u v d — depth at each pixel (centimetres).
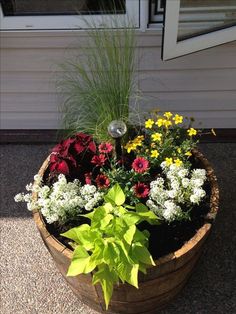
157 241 165
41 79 249
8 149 271
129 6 213
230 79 243
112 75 207
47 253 212
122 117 208
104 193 171
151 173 187
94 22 220
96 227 148
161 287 164
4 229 225
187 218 167
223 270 199
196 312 186
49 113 267
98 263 144
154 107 256
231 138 264
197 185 164
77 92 236
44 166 189
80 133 194
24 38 231
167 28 195
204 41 208
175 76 242
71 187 171
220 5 198
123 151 196
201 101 254
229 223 218
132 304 170
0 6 221
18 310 193
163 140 192
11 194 243
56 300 195
